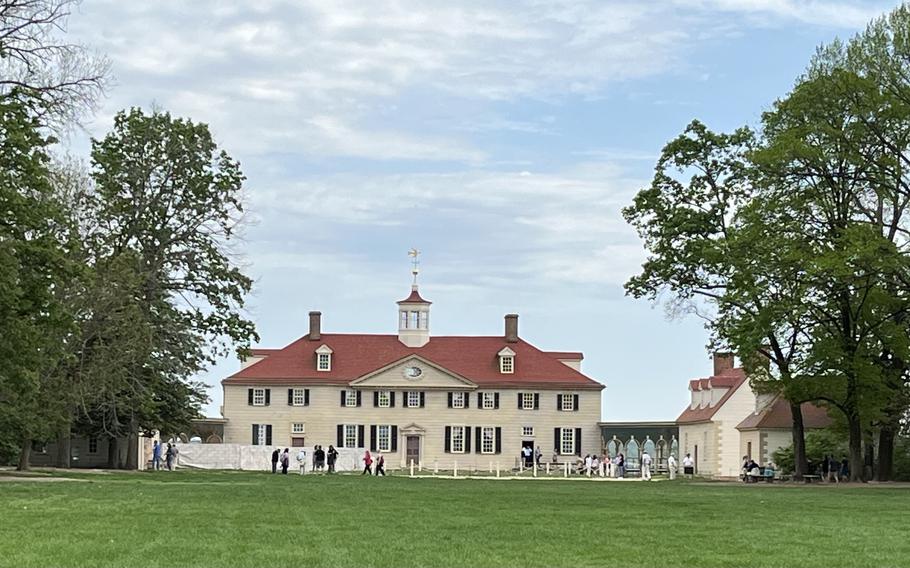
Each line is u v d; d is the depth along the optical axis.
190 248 71.50
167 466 81.06
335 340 120.81
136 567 17.27
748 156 58.94
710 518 30.14
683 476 93.50
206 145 71.69
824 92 58.12
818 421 90.62
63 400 60.25
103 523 25.23
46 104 45.75
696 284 68.31
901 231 60.09
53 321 48.69
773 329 58.84
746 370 66.94
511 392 117.12
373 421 116.31
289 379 116.31
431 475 84.62
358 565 18.00
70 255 49.56
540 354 120.38
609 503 37.25
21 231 47.12
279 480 59.28
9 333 46.53
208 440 115.25
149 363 70.06
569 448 117.00
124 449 85.19
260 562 18.17
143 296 69.00
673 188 69.19
